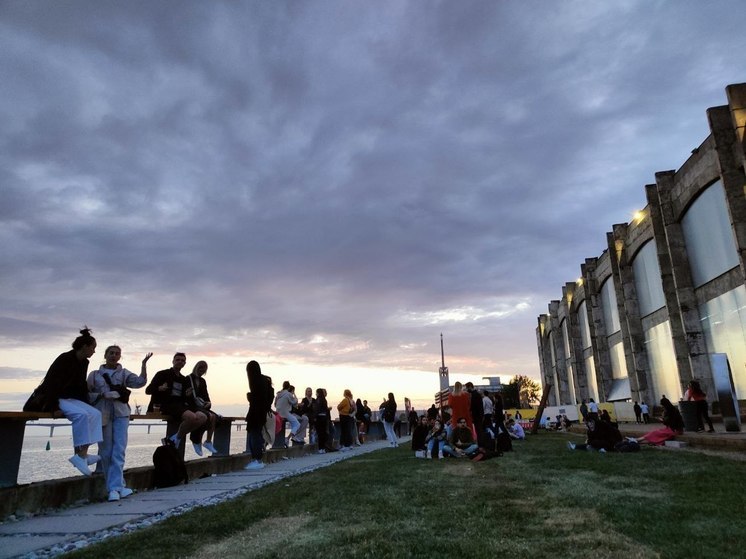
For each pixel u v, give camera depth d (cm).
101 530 458
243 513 486
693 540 348
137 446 2586
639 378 3784
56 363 607
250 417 1145
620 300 4072
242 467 1108
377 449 1755
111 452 674
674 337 3069
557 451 1268
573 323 5684
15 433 540
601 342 4778
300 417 1677
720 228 2628
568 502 511
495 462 1018
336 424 2084
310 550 346
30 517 524
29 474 984
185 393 899
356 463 1091
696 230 2858
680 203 2959
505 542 359
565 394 6284
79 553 349
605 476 718
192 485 805
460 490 625
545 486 641
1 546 400
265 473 979
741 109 2308
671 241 3006
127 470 760
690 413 1552
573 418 3938
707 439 1202
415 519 447
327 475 839
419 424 1386
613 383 4634
